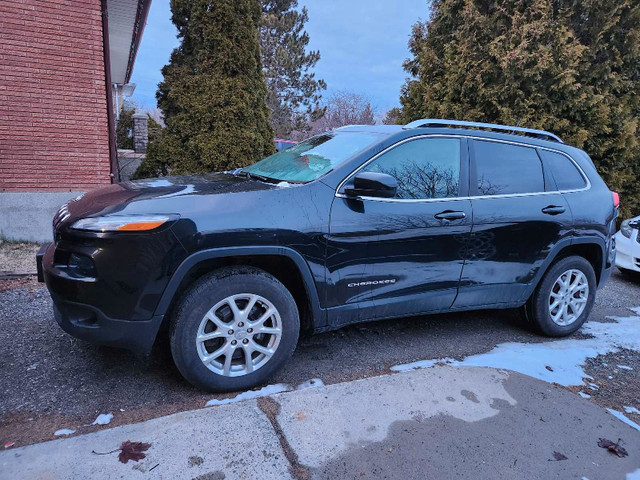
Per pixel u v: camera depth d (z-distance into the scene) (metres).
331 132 3.83
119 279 2.38
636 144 7.95
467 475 2.09
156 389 2.71
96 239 2.36
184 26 7.80
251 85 7.66
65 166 6.45
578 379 3.14
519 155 3.65
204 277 2.59
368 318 3.12
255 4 7.68
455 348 3.51
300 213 2.74
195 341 2.54
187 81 7.41
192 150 7.51
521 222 3.47
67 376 2.80
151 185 3.02
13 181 6.15
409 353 3.38
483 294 3.49
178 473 1.96
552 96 7.50
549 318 3.82
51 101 6.24
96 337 2.45
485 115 7.73
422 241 3.11
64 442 2.11
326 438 2.27
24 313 3.76
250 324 2.68
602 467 2.21
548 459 2.24
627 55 7.66
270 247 2.63
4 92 5.95
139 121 13.91
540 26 6.95
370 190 2.73
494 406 2.66
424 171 3.21
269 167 3.55
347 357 3.27
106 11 6.54
